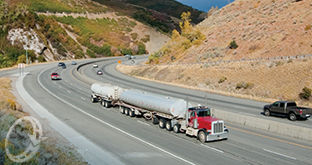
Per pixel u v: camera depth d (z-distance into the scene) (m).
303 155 15.14
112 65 95.44
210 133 17.19
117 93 27.88
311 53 45.28
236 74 47.47
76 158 13.83
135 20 176.25
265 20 67.88
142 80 60.25
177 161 14.12
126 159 14.35
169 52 85.50
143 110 23.66
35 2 142.62
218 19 93.62
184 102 20.19
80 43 126.00
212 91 43.81
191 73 55.66
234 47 61.34
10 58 85.88
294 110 24.81
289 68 41.38
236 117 23.70
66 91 41.59
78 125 21.58
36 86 45.75
